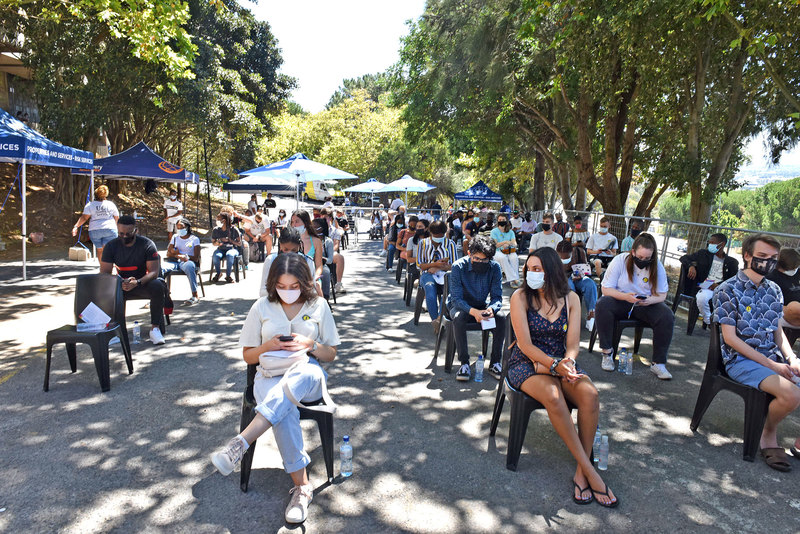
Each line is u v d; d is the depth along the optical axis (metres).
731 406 4.82
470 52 17.69
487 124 21.06
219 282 10.79
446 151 45.59
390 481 3.43
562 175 24.75
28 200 17.41
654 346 5.59
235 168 28.77
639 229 10.48
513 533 2.93
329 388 5.06
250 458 3.24
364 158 46.91
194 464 3.59
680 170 14.04
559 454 3.84
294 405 3.15
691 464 3.75
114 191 23.11
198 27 21.02
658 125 17.06
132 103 17.80
